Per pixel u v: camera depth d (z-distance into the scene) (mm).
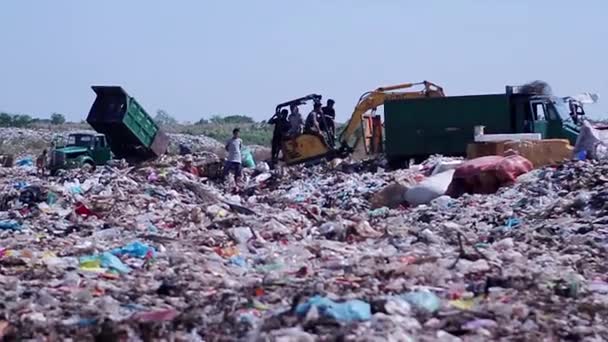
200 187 25828
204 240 15406
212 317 8844
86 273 11930
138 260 13242
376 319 8320
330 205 23859
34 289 10781
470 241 14984
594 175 20766
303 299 9008
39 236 16438
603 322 8820
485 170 22375
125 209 20672
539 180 21531
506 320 8633
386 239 15641
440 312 8781
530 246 14234
